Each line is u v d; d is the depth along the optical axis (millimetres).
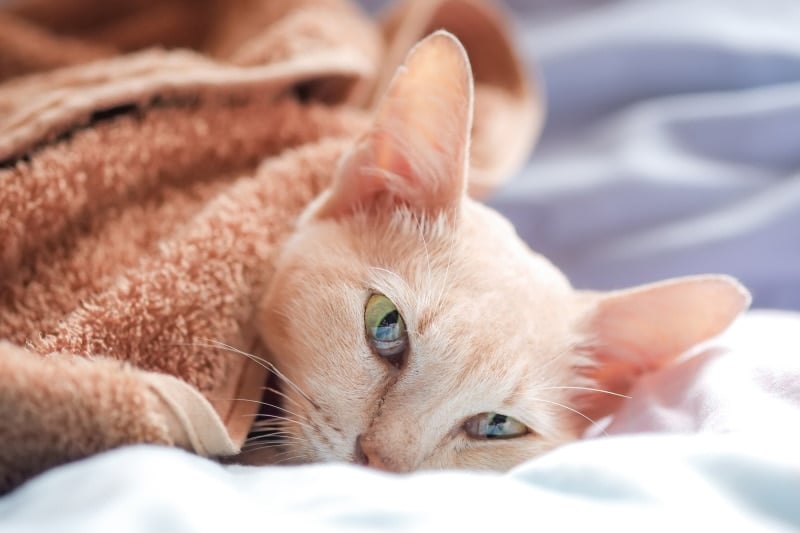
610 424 382
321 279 369
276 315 369
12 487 302
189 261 360
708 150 552
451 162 373
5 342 311
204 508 272
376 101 479
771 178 534
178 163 396
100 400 301
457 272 372
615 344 400
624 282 508
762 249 496
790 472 293
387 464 354
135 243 374
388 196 387
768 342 371
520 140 493
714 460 300
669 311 385
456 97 362
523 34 623
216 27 541
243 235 376
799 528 284
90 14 557
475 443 374
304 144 424
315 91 453
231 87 410
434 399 359
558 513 282
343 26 483
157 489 273
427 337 360
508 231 404
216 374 350
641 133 555
